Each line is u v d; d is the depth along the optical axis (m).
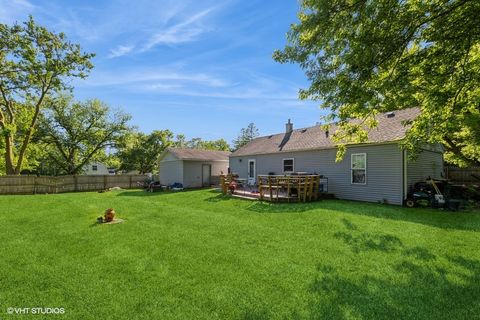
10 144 19.67
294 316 3.01
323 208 9.62
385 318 2.95
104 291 3.61
